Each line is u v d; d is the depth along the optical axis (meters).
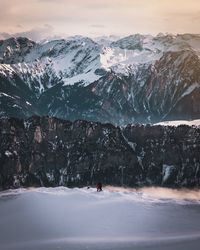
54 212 148.50
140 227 137.88
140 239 127.00
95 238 127.12
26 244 122.25
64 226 136.38
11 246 121.00
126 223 140.62
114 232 132.75
